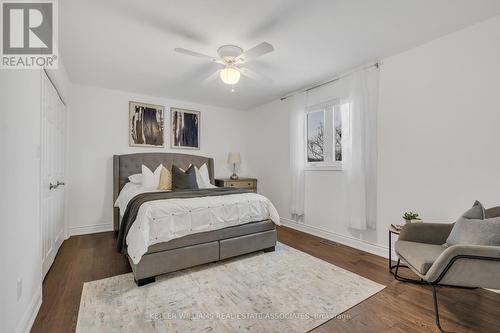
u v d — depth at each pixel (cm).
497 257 139
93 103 371
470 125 214
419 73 247
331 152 344
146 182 356
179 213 225
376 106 284
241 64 273
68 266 245
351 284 211
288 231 389
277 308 176
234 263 256
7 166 124
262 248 282
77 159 359
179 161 436
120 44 242
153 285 207
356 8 187
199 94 414
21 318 141
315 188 366
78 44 241
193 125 467
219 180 472
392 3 181
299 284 211
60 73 270
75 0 175
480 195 208
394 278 223
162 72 315
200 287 205
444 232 201
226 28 214
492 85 202
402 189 262
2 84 120
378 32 222
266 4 182
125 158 385
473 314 169
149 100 420
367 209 292
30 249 156
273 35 226
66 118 333
